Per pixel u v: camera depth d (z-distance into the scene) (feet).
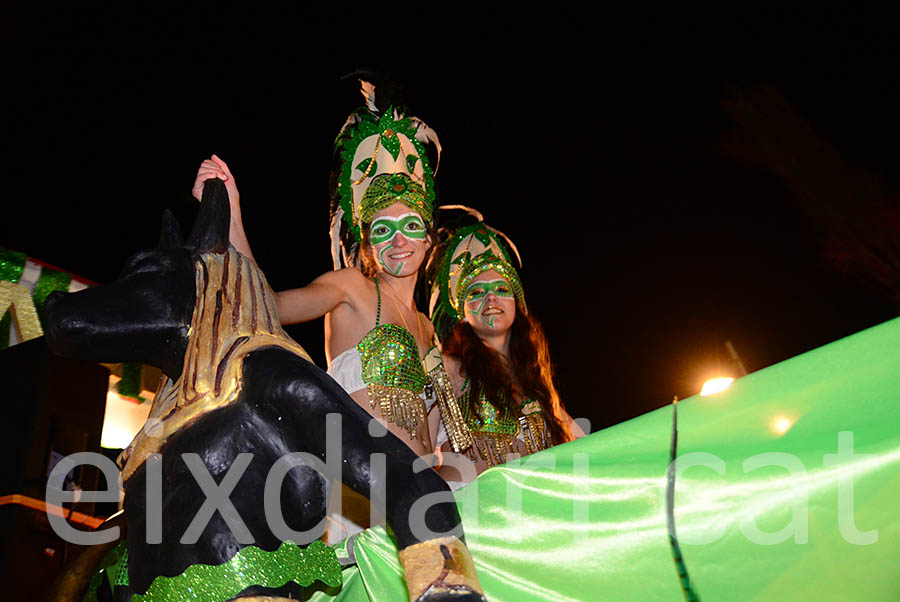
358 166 12.24
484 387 13.00
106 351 7.21
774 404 7.07
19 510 11.71
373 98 12.71
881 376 6.95
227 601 6.39
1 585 11.29
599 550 6.90
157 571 6.60
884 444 6.63
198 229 7.71
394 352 11.06
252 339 7.16
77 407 12.87
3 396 12.51
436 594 5.95
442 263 14.29
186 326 7.27
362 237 11.98
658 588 6.72
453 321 13.97
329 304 11.38
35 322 15.44
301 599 6.73
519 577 6.98
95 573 8.66
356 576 7.46
